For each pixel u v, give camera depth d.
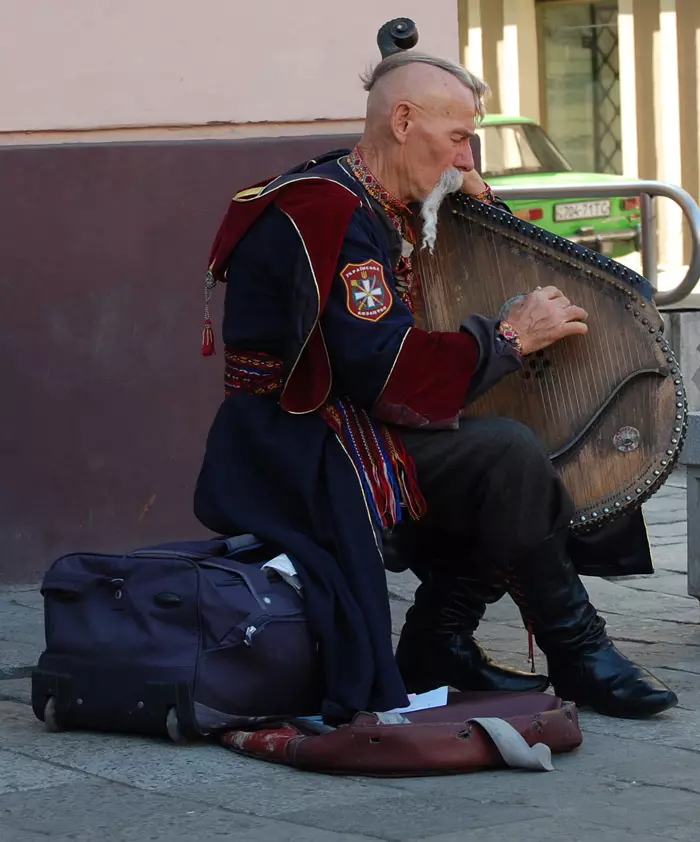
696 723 5.80
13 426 8.34
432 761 5.11
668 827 4.59
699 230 10.77
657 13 25.86
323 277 5.44
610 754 5.40
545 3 27.09
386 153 5.75
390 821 4.66
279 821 4.68
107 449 8.50
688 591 7.52
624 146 26.30
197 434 8.66
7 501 8.38
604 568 6.17
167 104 8.52
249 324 5.71
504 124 21.38
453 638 6.28
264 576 5.47
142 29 8.44
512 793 4.94
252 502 5.69
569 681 5.95
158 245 8.49
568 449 5.86
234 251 5.74
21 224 8.27
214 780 5.12
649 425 5.79
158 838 4.55
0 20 8.20
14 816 4.79
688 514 7.50
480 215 5.91
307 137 8.73
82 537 8.50
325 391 5.51
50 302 8.34
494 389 5.93
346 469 5.54
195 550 5.70
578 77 27.17
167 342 8.55
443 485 5.67
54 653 5.73
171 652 5.44
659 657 6.92
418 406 5.49
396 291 5.84
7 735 5.73
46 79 8.30
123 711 5.53
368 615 5.41
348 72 8.80
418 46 8.91
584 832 4.55
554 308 5.69
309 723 5.49
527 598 5.92
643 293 5.77
